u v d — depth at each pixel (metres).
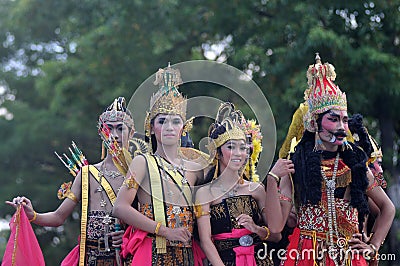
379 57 18.83
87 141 29.45
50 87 28.92
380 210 9.67
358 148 9.55
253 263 9.55
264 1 21.83
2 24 36.56
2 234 35.19
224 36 23.12
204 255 9.67
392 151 20.44
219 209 9.66
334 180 9.31
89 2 26.00
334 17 19.72
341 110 9.26
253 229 9.55
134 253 9.27
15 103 34.50
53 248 31.61
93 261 10.68
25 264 10.31
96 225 10.75
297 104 18.64
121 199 9.36
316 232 9.32
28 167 33.06
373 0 19.33
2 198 31.89
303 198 9.26
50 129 31.78
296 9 19.62
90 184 10.97
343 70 19.38
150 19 23.34
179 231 9.22
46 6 31.20
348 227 9.31
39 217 10.72
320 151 9.44
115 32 23.73
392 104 20.30
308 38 18.73
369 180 9.58
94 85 25.42
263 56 20.61
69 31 30.70
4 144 32.59
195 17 23.12
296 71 19.80
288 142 10.13
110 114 10.61
